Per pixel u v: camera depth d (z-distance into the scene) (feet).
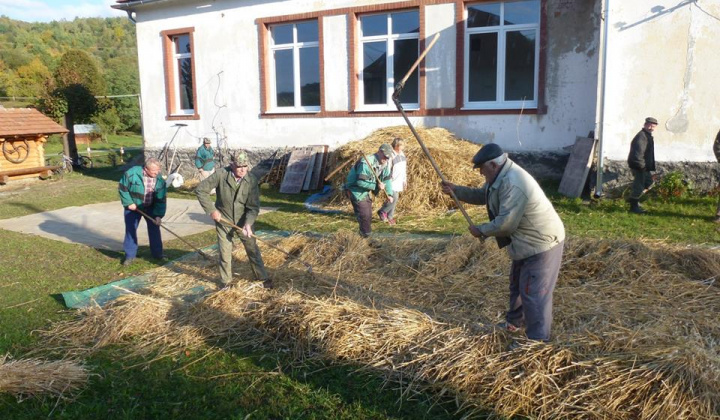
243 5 46.78
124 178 23.50
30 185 52.54
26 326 17.42
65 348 15.79
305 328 15.21
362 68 43.39
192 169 51.85
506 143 38.47
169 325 16.69
